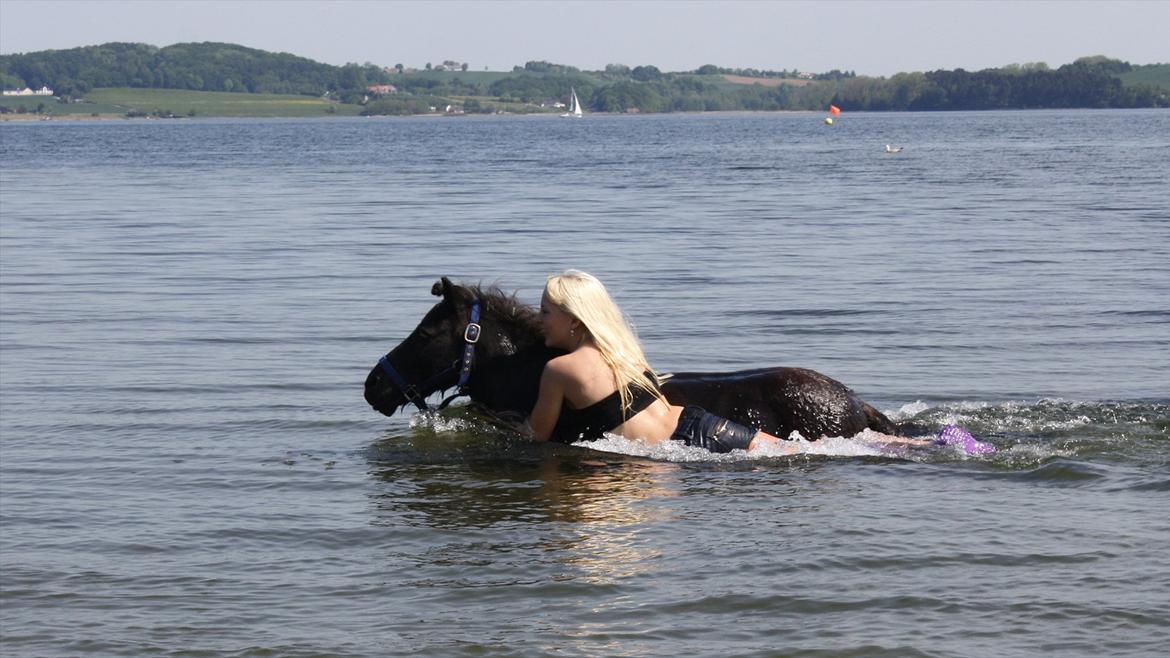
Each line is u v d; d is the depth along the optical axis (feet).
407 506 22.27
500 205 96.32
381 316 44.29
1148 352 36.86
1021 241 67.00
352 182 131.54
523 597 17.61
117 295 49.88
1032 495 22.30
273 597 17.78
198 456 26.21
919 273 54.60
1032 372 34.32
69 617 17.11
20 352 38.22
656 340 39.32
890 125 454.40
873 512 21.34
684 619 16.75
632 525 20.84
